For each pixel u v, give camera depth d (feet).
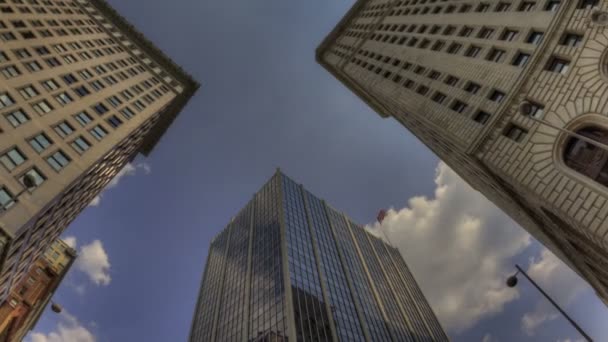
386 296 283.79
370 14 267.80
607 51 71.00
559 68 79.46
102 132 141.28
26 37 147.43
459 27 125.70
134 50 236.02
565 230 78.18
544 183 70.64
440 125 106.22
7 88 115.75
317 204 334.24
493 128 85.81
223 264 299.17
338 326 191.93
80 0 227.40
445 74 117.80
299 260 218.59
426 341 273.95
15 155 101.86
